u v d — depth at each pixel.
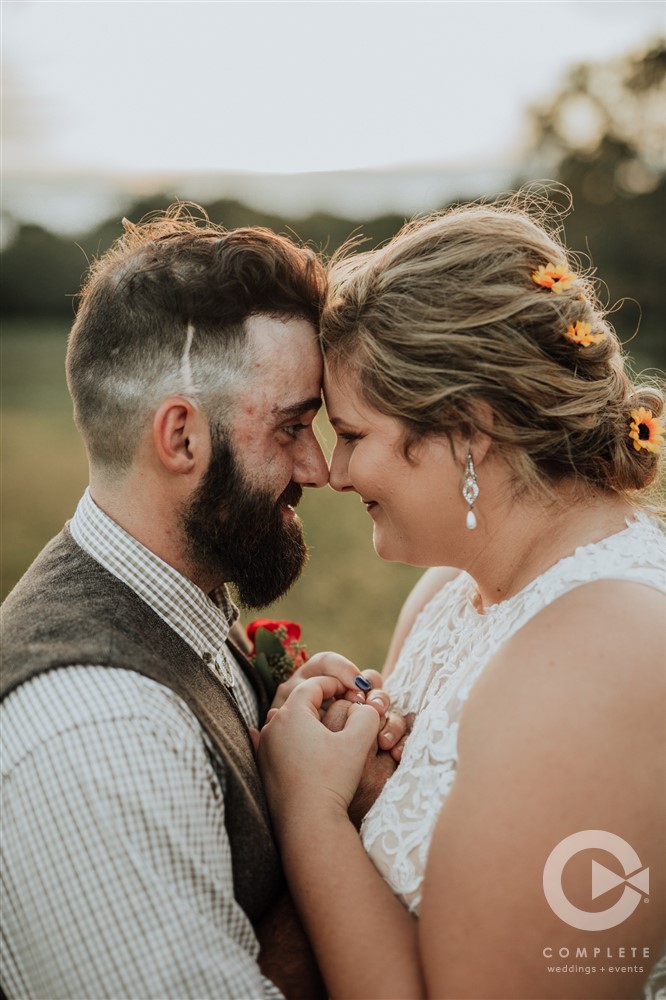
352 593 6.42
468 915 1.26
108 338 1.63
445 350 1.51
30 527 8.23
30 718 1.31
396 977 1.34
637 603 1.38
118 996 1.21
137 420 1.61
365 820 1.55
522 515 1.58
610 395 1.57
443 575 2.14
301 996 1.47
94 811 1.24
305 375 1.67
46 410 15.03
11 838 1.27
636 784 1.27
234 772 1.46
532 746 1.28
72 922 1.23
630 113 22.34
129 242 1.78
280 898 1.56
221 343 1.61
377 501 1.65
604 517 1.56
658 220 21.09
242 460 1.65
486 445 1.54
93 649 1.39
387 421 1.58
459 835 1.29
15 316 27.64
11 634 1.47
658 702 1.30
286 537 1.76
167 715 1.37
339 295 1.65
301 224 24.47
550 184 1.98
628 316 20.78
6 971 1.31
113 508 1.66
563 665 1.33
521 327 1.51
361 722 1.65
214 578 1.73
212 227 1.82
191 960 1.22
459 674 1.57
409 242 1.61
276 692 2.02
